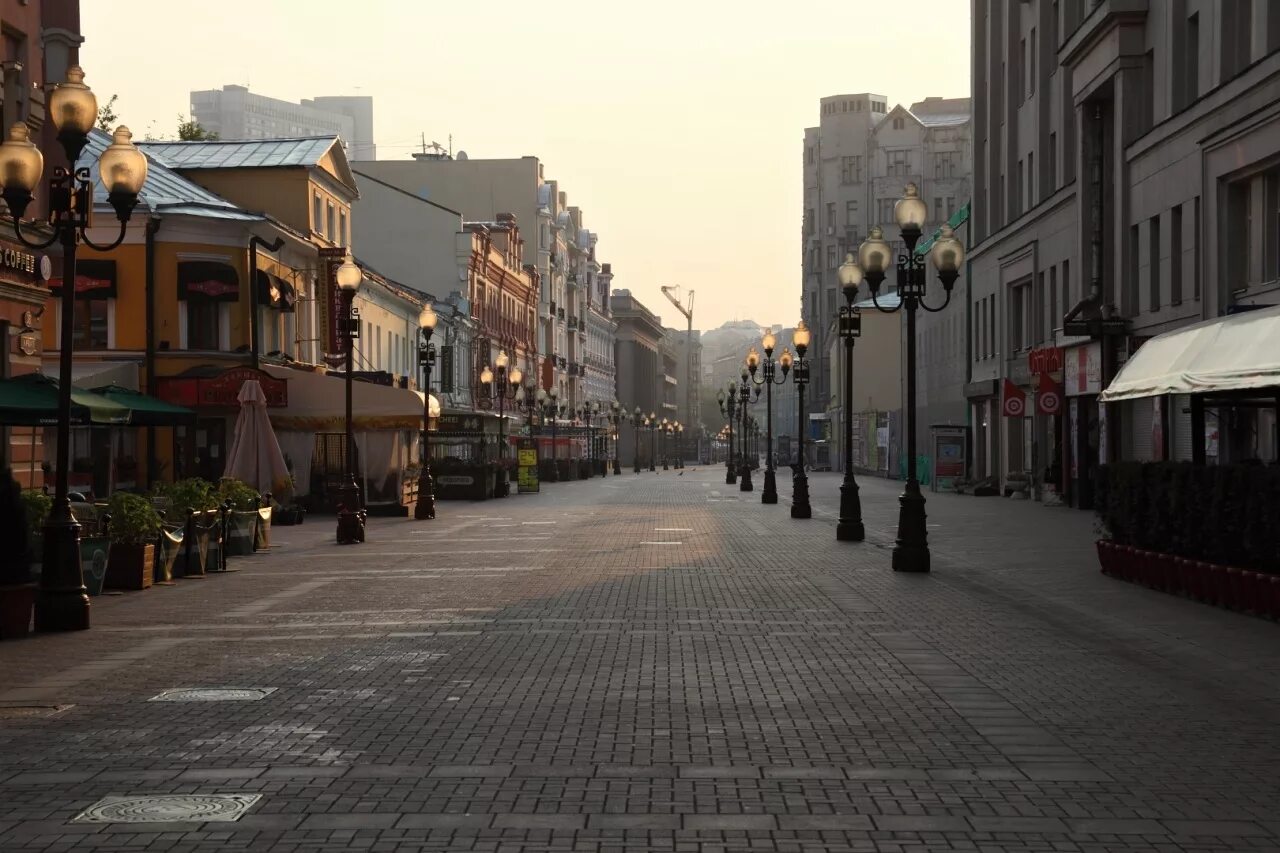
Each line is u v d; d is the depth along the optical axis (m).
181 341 44.88
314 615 17.58
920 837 7.50
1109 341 42.25
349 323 31.97
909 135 164.62
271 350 48.97
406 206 88.19
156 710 11.20
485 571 23.64
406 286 87.69
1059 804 8.20
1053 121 53.59
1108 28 42.12
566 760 9.33
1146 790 8.53
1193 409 21.83
